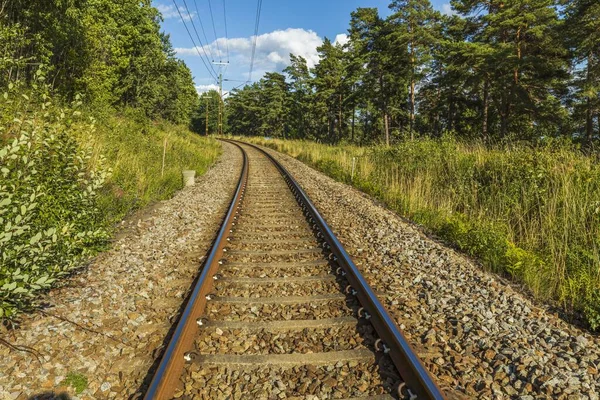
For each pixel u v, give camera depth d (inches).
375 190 485.1
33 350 133.6
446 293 189.8
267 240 266.5
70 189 219.5
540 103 1306.6
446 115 2000.5
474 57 1290.6
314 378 123.5
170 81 1433.3
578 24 993.5
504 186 333.7
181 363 126.0
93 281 195.8
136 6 1075.9
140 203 375.6
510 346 143.7
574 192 278.7
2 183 158.6
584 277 199.0
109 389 118.9
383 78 1818.4
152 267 220.2
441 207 355.3
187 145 960.3
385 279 205.8
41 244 157.9
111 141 474.0
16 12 549.3
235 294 183.5
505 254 234.5
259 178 622.5
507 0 1207.6
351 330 151.4
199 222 328.8
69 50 665.0
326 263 222.2
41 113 212.7
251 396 115.7
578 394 117.8
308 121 3203.7
